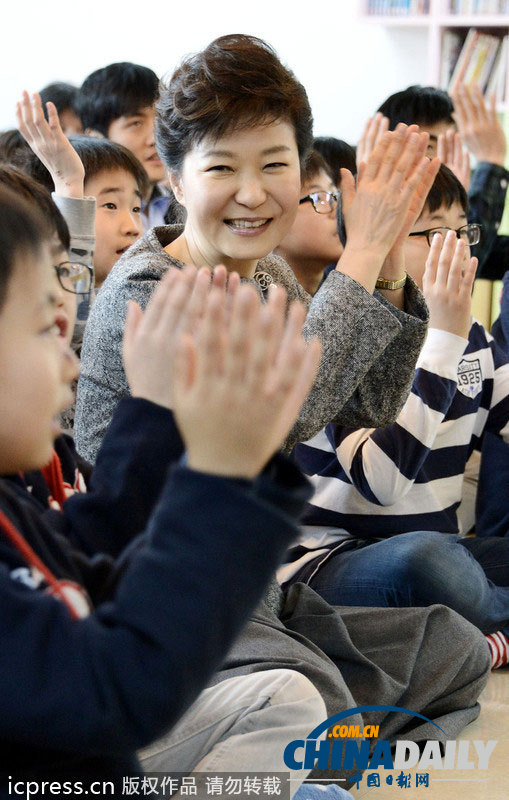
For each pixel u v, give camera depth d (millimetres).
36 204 1083
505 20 3818
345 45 4129
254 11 4148
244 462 642
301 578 1748
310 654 1336
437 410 1674
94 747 638
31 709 624
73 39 4148
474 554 1938
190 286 786
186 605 619
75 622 643
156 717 627
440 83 3967
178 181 1508
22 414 714
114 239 2105
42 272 728
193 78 1393
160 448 833
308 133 1467
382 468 1665
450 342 1695
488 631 1841
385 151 1474
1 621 631
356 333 1438
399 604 1676
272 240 1452
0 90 4164
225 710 1159
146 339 816
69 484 1027
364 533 1807
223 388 629
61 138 1769
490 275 2990
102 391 1423
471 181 2691
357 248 1460
